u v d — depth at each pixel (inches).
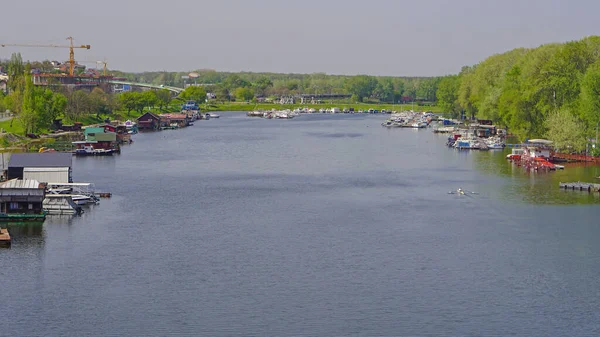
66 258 4232.3
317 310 3503.9
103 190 6259.8
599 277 3932.1
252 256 4288.9
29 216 5044.3
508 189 6323.8
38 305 3550.7
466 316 3440.0
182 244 4530.0
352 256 4293.8
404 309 3516.2
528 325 3344.0
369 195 6087.6
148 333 3265.3
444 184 6619.1
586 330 3294.8
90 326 3334.2
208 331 3284.9
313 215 5315.0
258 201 5821.9
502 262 4188.0
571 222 5078.7
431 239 4655.5
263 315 3449.8
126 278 3912.4
